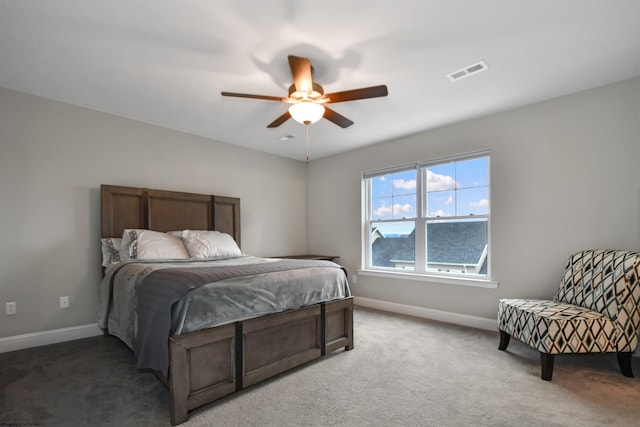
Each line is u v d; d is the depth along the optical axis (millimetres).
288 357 2254
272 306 2158
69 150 3014
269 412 1777
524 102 2992
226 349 1910
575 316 2135
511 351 2666
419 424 1660
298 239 5176
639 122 2506
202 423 1676
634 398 1887
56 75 2465
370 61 2248
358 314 3896
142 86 2648
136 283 2195
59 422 1681
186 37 1973
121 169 3336
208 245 3367
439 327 3355
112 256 3045
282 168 4980
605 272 2307
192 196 3797
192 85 2621
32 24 1836
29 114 2807
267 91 2736
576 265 2592
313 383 2119
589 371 2262
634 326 2150
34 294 2811
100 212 3176
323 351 2494
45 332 2848
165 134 3676
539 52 2150
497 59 2238
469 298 3418
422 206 3873
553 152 2902
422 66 2324
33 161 2826
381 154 4266
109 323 2658
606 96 2641
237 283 2000
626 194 2553
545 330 2117
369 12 1744
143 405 1848
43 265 2859
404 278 3955
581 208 2756
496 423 1659
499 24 1857
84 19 1798
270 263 2504
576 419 1681
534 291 2994
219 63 2275
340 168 4801
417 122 3504
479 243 3445
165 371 1673
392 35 1953
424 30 1907
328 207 4961
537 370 2291
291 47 2074
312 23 1835
